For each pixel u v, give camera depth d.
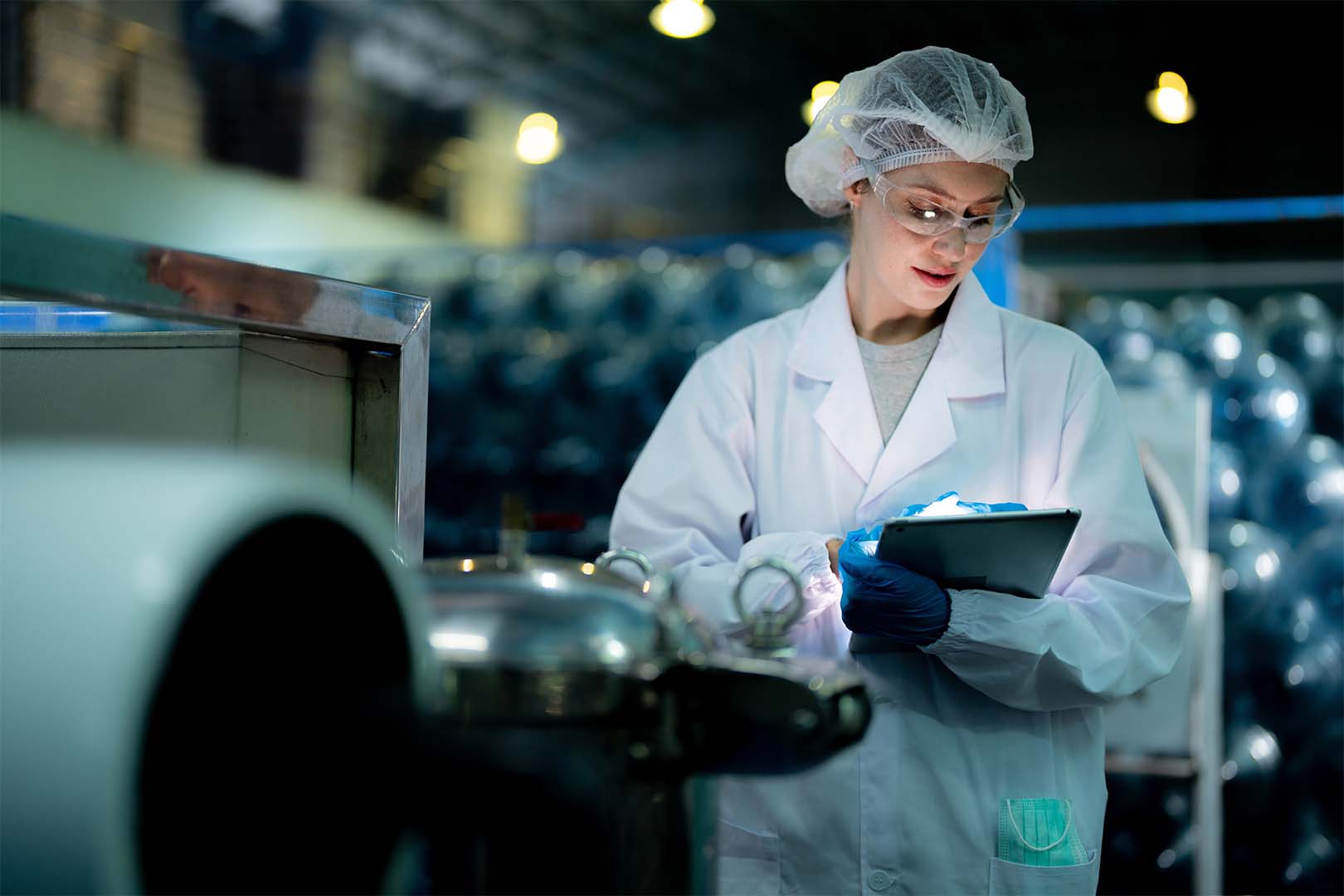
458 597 0.81
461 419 5.11
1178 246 7.92
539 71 7.86
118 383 1.25
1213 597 2.95
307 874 0.64
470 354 5.07
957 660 1.45
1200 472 3.04
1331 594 3.63
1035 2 7.26
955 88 1.55
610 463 4.88
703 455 1.79
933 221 1.54
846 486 1.73
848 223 1.90
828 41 7.66
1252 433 3.75
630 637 0.79
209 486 0.59
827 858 1.61
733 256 4.75
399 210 9.08
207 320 1.03
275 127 7.75
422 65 7.44
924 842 1.57
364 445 1.29
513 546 0.89
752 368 1.83
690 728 0.79
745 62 7.97
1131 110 7.95
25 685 0.55
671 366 4.62
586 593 0.82
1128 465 1.62
